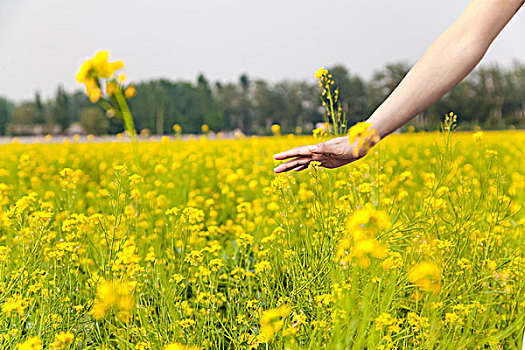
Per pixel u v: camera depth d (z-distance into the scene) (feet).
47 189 17.85
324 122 8.38
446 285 7.71
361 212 4.44
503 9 4.79
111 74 4.75
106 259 8.61
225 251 12.37
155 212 12.30
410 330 7.41
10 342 7.09
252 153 29.60
